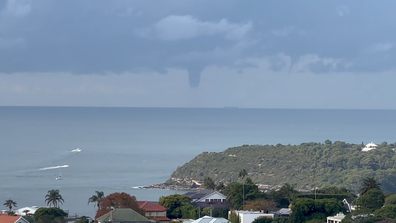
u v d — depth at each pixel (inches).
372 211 6382.9
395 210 6141.7
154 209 7042.3
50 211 7057.1
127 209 5949.8
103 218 5895.7
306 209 6633.9
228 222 5851.4
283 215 7140.8
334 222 6299.2
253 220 6835.6
